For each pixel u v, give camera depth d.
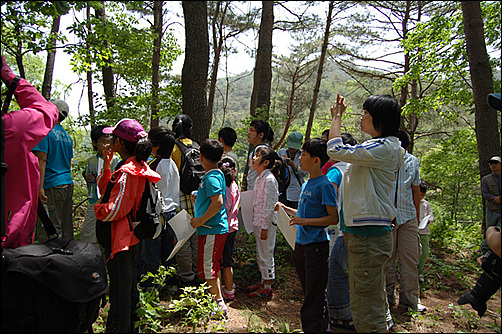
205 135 5.63
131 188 2.66
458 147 15.30
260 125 5.09
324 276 3.06
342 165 3.82
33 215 2.41
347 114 18.77
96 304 2.27
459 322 3.99
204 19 5.61
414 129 15.73
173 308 3.58
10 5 5.18
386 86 19.86
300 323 3.70
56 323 2.08
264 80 8.49
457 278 5.79
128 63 8.45
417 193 4.31
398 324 3.78
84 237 4.66
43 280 2.01
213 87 13.50
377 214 2.75
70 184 4.44
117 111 7.18
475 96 6.52
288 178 4.82
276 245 5.92
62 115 4.34
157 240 3.81
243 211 4.34
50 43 5.92
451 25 10.20
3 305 1.95
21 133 2.26
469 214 19.41
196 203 3.64
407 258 4.16
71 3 4.47
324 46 12.62
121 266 2.70
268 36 8.51
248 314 3.70
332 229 3.81
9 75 2.51
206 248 3.56
